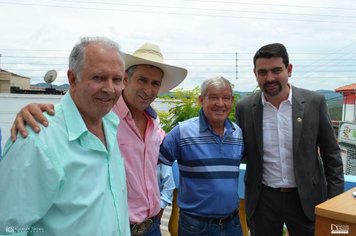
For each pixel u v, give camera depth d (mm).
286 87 2771
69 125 1580
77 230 1524
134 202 2289
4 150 1515
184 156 2660
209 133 2658
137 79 2363
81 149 1601
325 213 1721
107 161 1730
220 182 2598
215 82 2609
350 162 9641
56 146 1513
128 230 1857
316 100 2793
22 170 1413
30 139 1446
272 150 2793
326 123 2779
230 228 2668
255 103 2891
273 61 2676
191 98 5520
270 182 2814
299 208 2775
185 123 2738
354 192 1955
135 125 2338
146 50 2441
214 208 2580
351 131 10219
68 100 1650
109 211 1668
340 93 21719
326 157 2842
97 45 1646
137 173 2305
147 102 2396
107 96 1647
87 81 1621
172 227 3314
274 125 2787
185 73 2633
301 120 2723
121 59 1704
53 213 1501
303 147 2719
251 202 2896
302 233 2807
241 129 2939
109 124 1901
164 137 2721
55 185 1453
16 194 1401
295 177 2711
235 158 2701
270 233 2871
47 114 1576
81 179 1559
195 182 2629
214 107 2615
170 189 2807
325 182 2879
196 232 2611
